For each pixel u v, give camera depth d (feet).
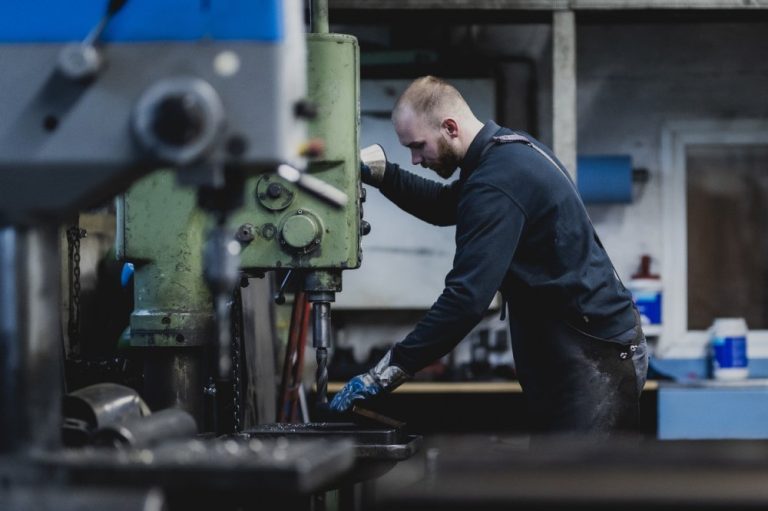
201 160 5.65
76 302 11.80
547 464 5.30
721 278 18.84
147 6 5.72
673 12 16.20
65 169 5.74
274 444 5.83
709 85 18.74
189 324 9.81
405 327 18.54
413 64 17.90
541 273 10.85
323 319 10.05
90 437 6.01
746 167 18.81
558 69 15.67
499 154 10.90
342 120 9.73
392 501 5.33
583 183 17.67
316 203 9.73
